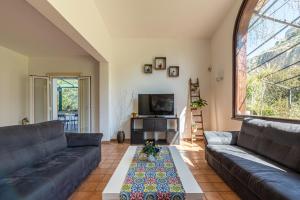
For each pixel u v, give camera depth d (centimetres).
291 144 243
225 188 291
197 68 645
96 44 459
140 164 258
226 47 514
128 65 644
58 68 675
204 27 573
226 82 517
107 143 604
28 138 270
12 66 611
